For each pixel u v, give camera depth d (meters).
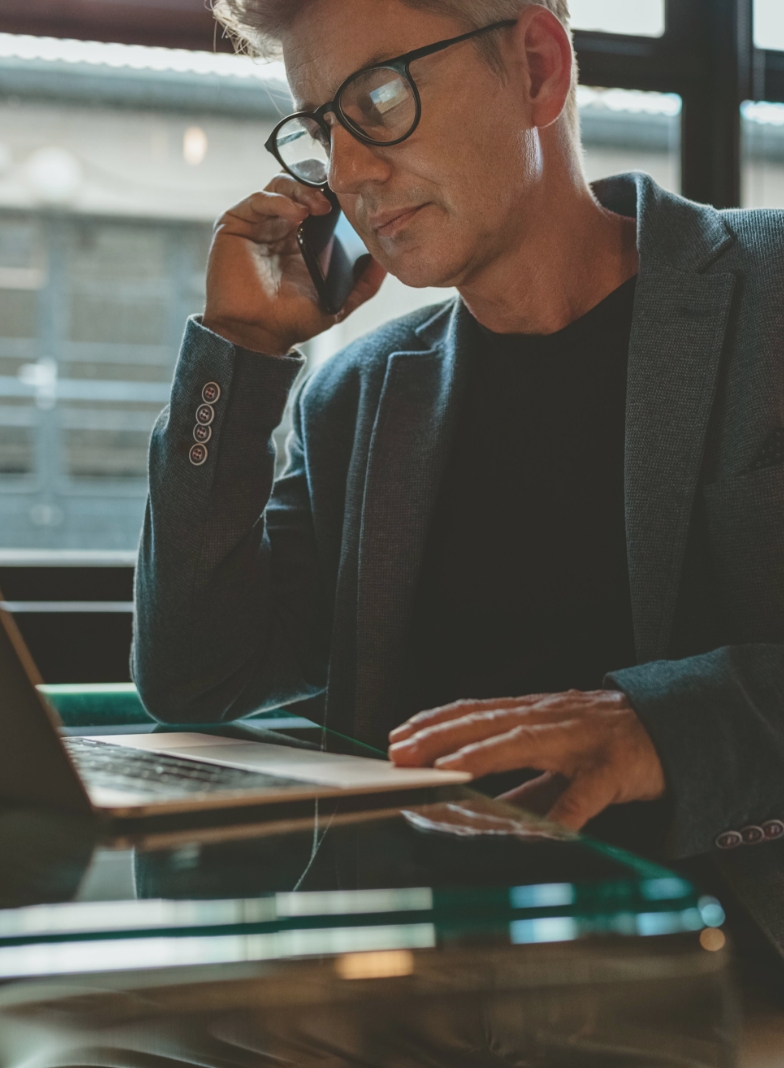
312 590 1.22
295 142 1.10
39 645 1.61
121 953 0.38
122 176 6.18
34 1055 0.41
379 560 1.09
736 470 0.97
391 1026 0.41
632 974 0.42
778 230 1.04
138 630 1.10
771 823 0.69
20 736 0.55
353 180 0.98
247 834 0.53
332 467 1.23
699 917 0.42
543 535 1.10
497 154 0.99
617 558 1.07
